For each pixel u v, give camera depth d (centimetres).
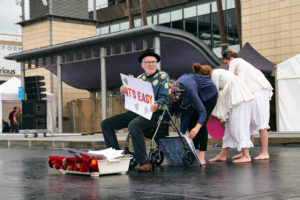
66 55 1809
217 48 2428
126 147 529
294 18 1603
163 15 2708
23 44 2508
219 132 626
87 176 451
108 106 1762
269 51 1669
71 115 1953
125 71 2041
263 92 596
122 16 2981
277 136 1005
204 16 2486
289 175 430
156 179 417
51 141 1065
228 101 574
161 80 501
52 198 322
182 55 1750
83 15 2478
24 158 726
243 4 1739
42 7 2388
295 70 1293
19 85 2038
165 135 530
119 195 329
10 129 2116
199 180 404
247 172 459
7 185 394
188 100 525
